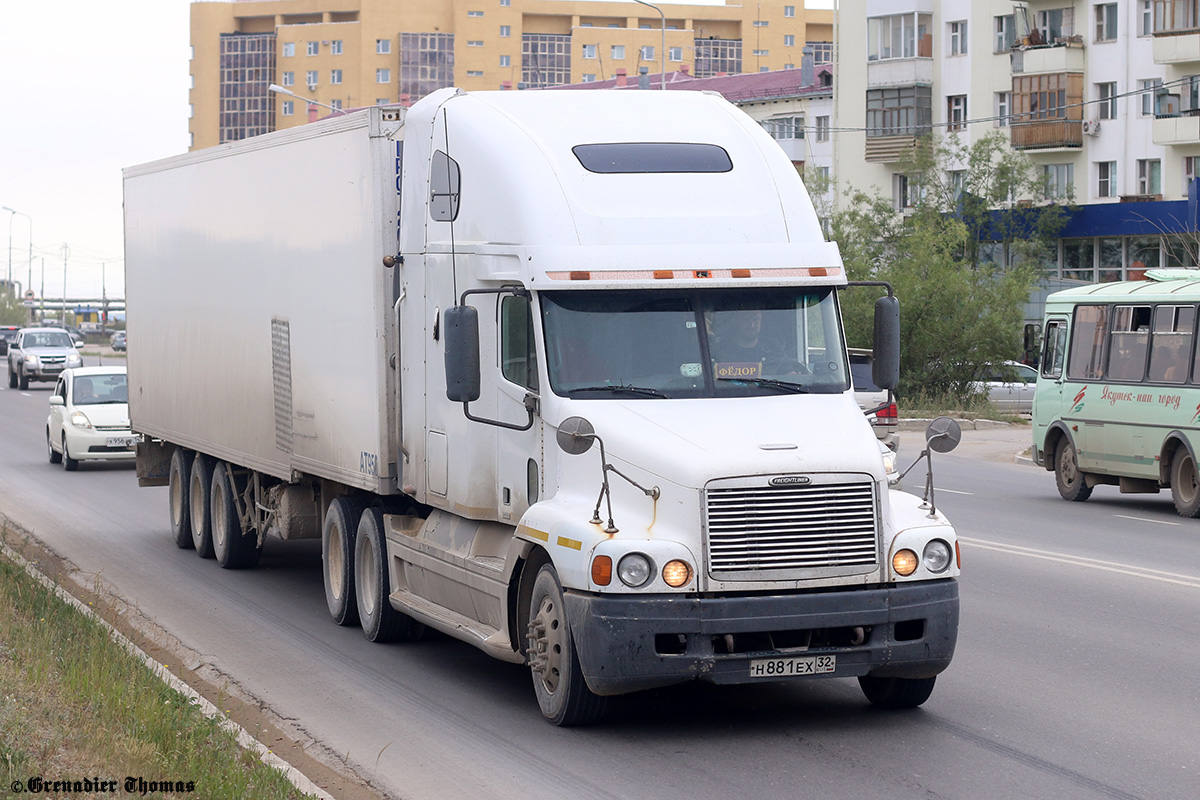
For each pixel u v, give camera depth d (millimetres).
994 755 12438
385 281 17359
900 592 12758
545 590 13461
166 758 11195
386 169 17344
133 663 14586
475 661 16828
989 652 16875
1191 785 11539
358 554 18484
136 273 28625
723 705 14391
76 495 35312
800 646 12719
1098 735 13125
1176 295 32406
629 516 12875
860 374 38625
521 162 14633
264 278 21312
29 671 13758
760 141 15492
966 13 101750
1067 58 94875
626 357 13922
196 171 24547
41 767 10867
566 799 11273
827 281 14531
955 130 103062
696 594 12453
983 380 68500
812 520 12633
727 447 12734
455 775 12000
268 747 12531
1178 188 90875
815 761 12281
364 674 16078
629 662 12352
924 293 66250
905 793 11328
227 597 21250
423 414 16547
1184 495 31969
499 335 14727
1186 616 19156
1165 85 90125
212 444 24047
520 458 14414
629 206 14406
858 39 107688
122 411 42125
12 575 19422
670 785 11609
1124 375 33875
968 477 41250
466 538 15555
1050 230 93000
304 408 19828
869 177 108000
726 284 14219
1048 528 29109
